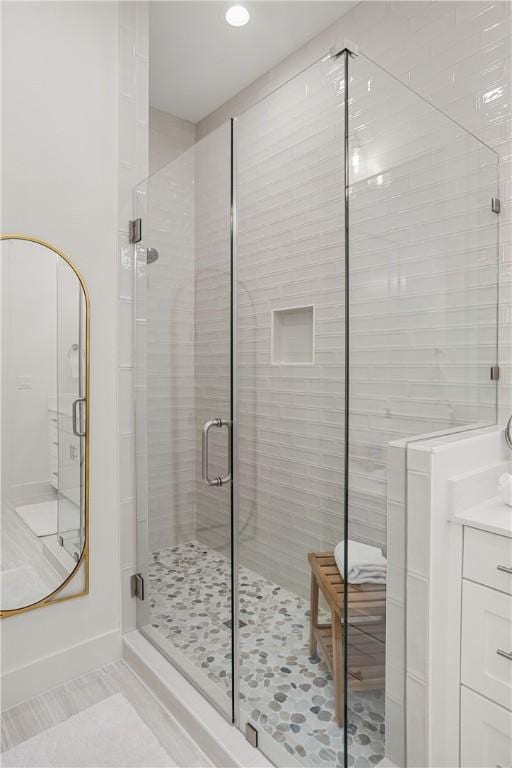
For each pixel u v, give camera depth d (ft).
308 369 4.34
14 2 5.71
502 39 5.73
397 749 4.60
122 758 5.03
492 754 4.41
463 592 4.56
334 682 4.24
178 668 6.05
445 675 4.68
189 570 5.82
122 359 6.76
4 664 5.79
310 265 4.28
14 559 5.81
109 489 6.67
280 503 4.64
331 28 7.86
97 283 6.50
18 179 5.79
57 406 6.13
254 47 8.53
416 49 6.61
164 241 6.14
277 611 4.68
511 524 4.29
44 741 5.23
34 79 5.88
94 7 6.41
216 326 5.32
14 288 5.77
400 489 4.55
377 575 4.32
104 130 6.52
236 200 5.02
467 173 5.45
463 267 5.41
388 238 4.45
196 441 5.67
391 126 4.47
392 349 4.49
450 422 5.25
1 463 5.72
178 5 7.44
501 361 5.93
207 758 5.04
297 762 4.47
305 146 4.30
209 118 10.80
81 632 6.41
